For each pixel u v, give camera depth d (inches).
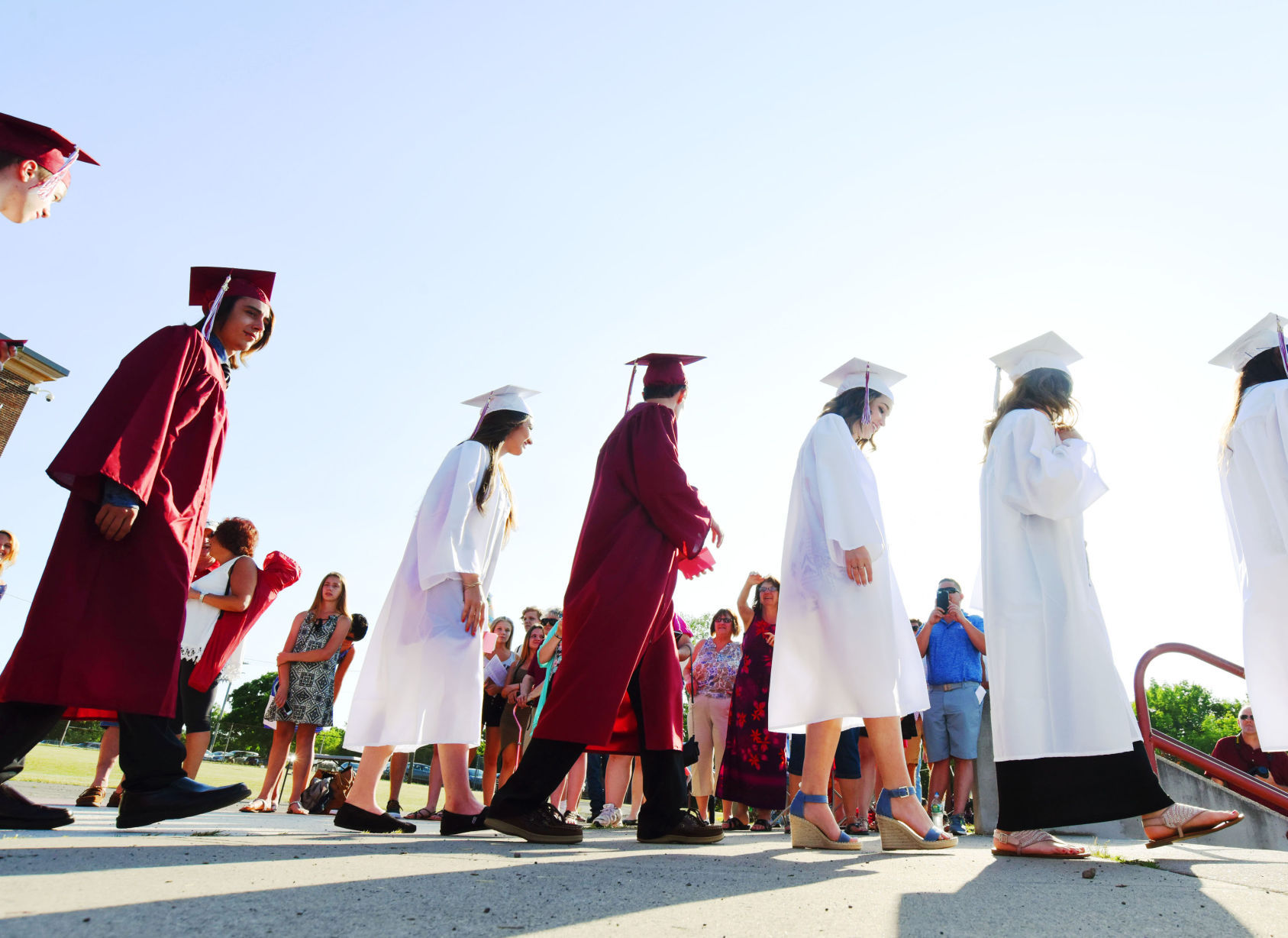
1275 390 137.7
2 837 91.7
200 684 202.8
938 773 287.3
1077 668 124.7
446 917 58.8
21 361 585.0
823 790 135.8
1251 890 88.0
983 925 64.4
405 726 138.3
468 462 146.6
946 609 275.9
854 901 74.1
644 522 134.4
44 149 123.4
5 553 271.6
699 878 84.0
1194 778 250.5
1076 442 133.7
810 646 138.3
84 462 106.7
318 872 75.6
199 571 217.6
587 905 66.0
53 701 105.0
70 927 49.7
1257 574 135.6
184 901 58.7
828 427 147.5
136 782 113.6
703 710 281.7
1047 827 120.5
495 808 120.6
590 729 120.9
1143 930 64.0
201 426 122.8
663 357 157.4
